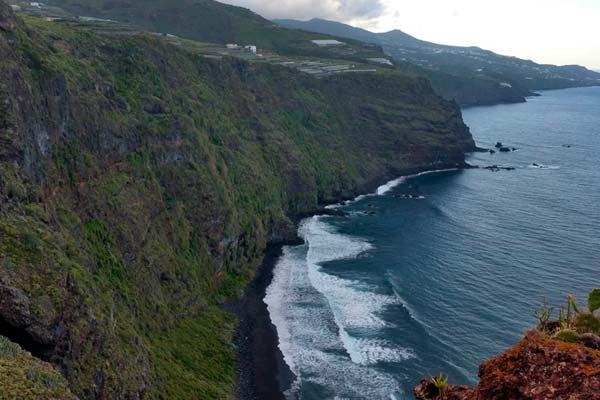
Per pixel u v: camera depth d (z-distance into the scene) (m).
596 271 86.31
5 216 41.19
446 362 62.66
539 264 89.88
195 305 72.38
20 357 32.53
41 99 54.47
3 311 34.88
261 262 95.44
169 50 114.81
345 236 109.69
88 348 40.75
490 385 15.32
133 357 47.75
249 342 68.12
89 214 59.53
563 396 13.91
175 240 76.00
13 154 46.09
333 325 72.00
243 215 96.62
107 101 72.00
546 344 15.11
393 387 58.41
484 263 91.44
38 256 40.16
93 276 50.53
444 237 106.19
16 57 53.25
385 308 76.50
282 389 58.59
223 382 58.81
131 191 69.38
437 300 78.38
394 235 109.38
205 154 91.56
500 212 122.06
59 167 56.34
